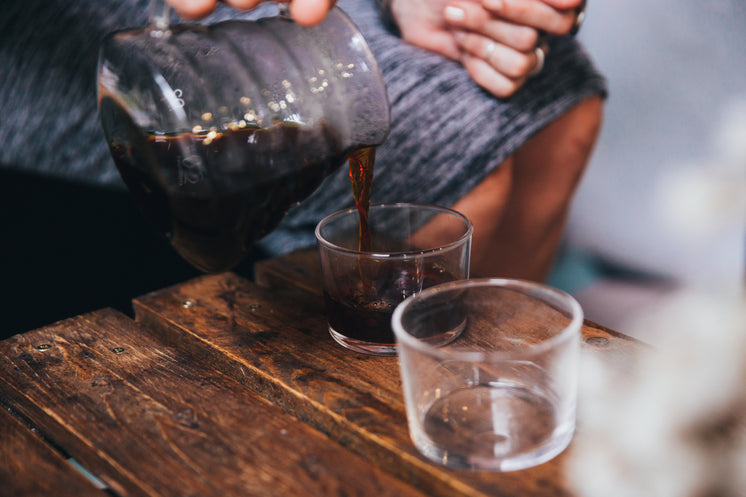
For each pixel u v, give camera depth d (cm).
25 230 85
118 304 91
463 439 45
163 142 47
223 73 48
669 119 103
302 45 50
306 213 86
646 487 40
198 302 62
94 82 81
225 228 49
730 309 31
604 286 110
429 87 80
